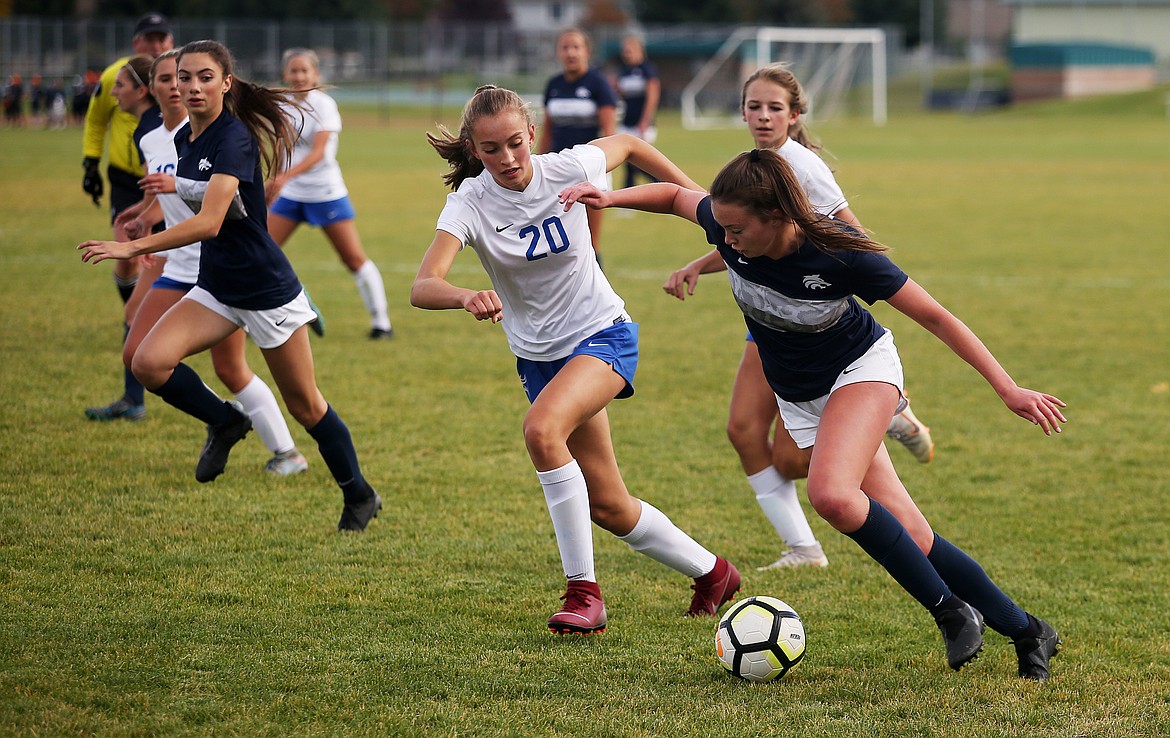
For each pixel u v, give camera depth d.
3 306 18.42
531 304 7.73
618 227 30.75
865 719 6.28
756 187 6.29
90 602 7.67
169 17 96.19
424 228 29.42
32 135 59.06
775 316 6.91
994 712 6.39
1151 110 88.44
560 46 19.39
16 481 10.27
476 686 6.58
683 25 126.38
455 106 87.94
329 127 15.89
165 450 11.42
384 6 118.19
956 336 6.54
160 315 10.20
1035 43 113.19
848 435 6.76
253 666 6.73
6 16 96.00
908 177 43.62
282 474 10.79
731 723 6.18
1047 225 30.34
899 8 137.38
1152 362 15.96
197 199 9.04
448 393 14.13
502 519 9.81
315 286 21.36
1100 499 10.68
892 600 8.30
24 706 6.04
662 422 13.15
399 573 8.50
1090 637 7.62
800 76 95.19
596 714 6.25
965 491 10.92
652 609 8.04
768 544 9.55
